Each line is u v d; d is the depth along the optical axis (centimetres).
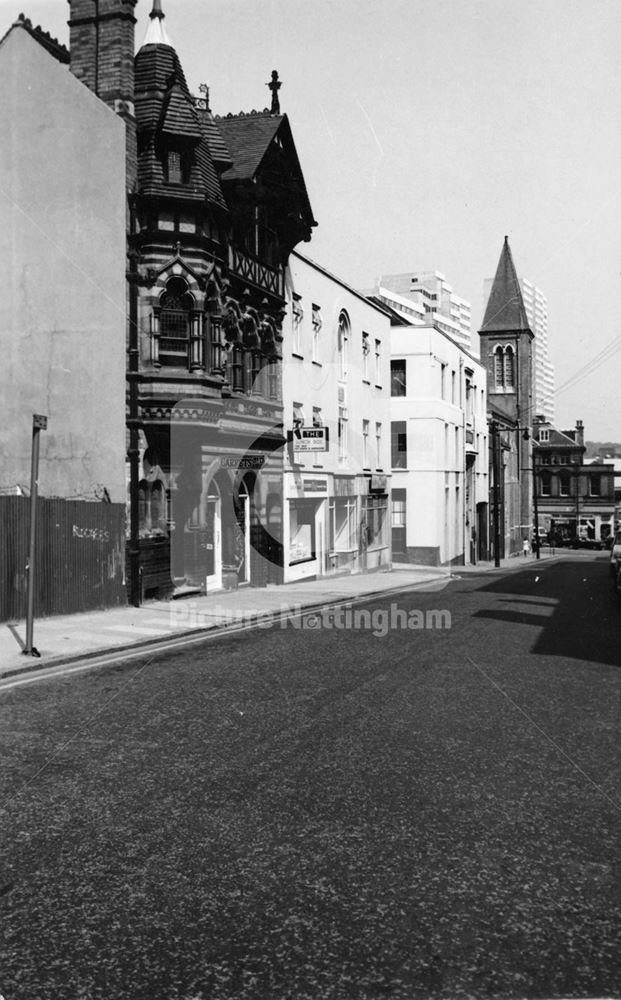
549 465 9062
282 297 2520
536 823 569
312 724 840
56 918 436
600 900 457
